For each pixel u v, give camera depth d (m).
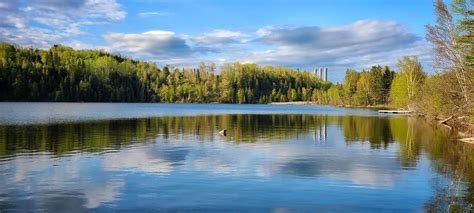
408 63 94.62
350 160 23.39
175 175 18.84
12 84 126.12
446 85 47.75
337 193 16.00
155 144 30.00
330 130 44.28
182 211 13.64
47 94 132.50
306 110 111.75
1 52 143.25
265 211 13.73
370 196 15.60
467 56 36.91
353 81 154.12
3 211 13.33
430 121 61.19
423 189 16.70
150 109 101.44
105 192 15.79
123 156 24.02
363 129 45.88
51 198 14.87
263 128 46.41
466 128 43.81
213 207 14.07
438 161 23.22
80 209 13.68
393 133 41.03
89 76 145.12
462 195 15.82
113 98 151.12
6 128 40.88
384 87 143.88
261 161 22.80
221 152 26.14
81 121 52.84
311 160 23.28
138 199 14.91
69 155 24.14
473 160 23.67
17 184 16.78
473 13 36.41
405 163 22.50
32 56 152.25
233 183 17.39
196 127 46.41
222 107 133.25
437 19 44.38
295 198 15.25
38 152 25.12
